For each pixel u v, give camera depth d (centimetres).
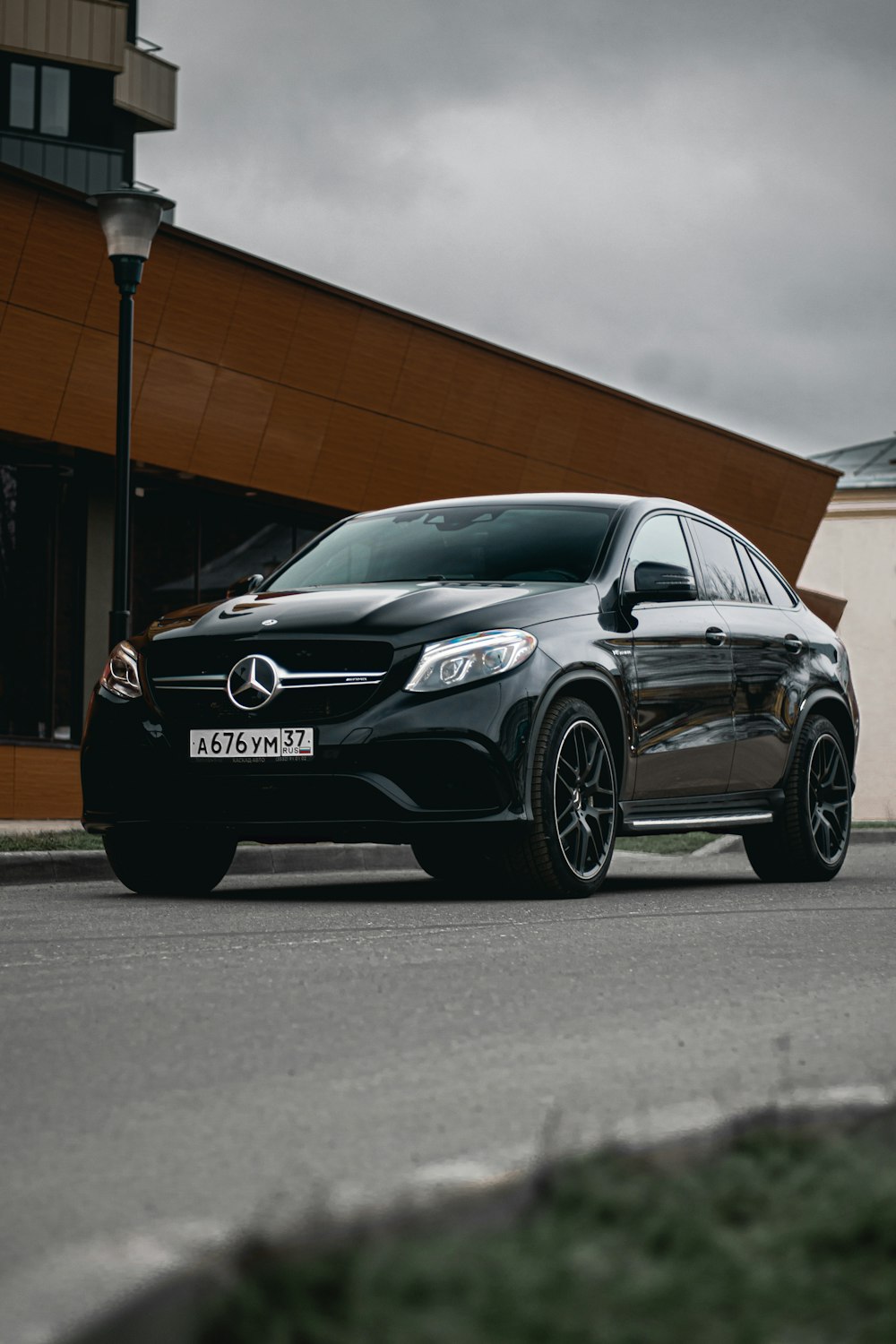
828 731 923
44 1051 379
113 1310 199
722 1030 402
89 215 1527
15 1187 271
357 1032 399
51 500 1655
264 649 712
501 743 699
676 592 783
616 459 2106
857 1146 261
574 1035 395
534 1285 194
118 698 747
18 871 932
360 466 1795
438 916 655
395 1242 210
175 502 1750
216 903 723
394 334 1791
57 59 3284
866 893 802
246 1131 306
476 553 812
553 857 720
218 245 1616
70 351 1540
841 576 3900
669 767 799
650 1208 225
